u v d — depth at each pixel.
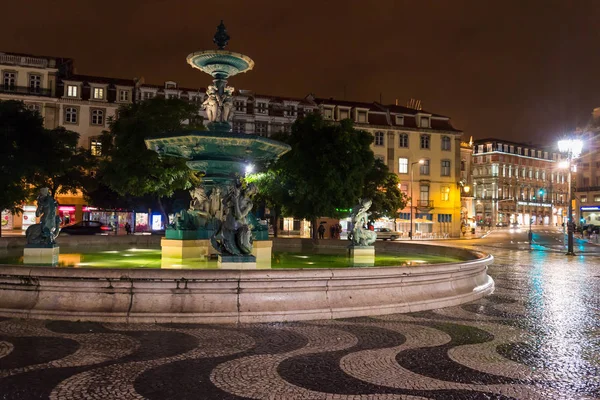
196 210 13.33
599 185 66.69
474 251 13.55
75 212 48.75
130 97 51.97
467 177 80.31
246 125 55.38
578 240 49.41
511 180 105.19
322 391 4.70
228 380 4.94
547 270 18.50
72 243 17.28
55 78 49.53
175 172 25.05
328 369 5.37
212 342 6.25
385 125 59.81
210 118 13.19
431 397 4.62
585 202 67.81
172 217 13.77
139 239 18.58
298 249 19.00
